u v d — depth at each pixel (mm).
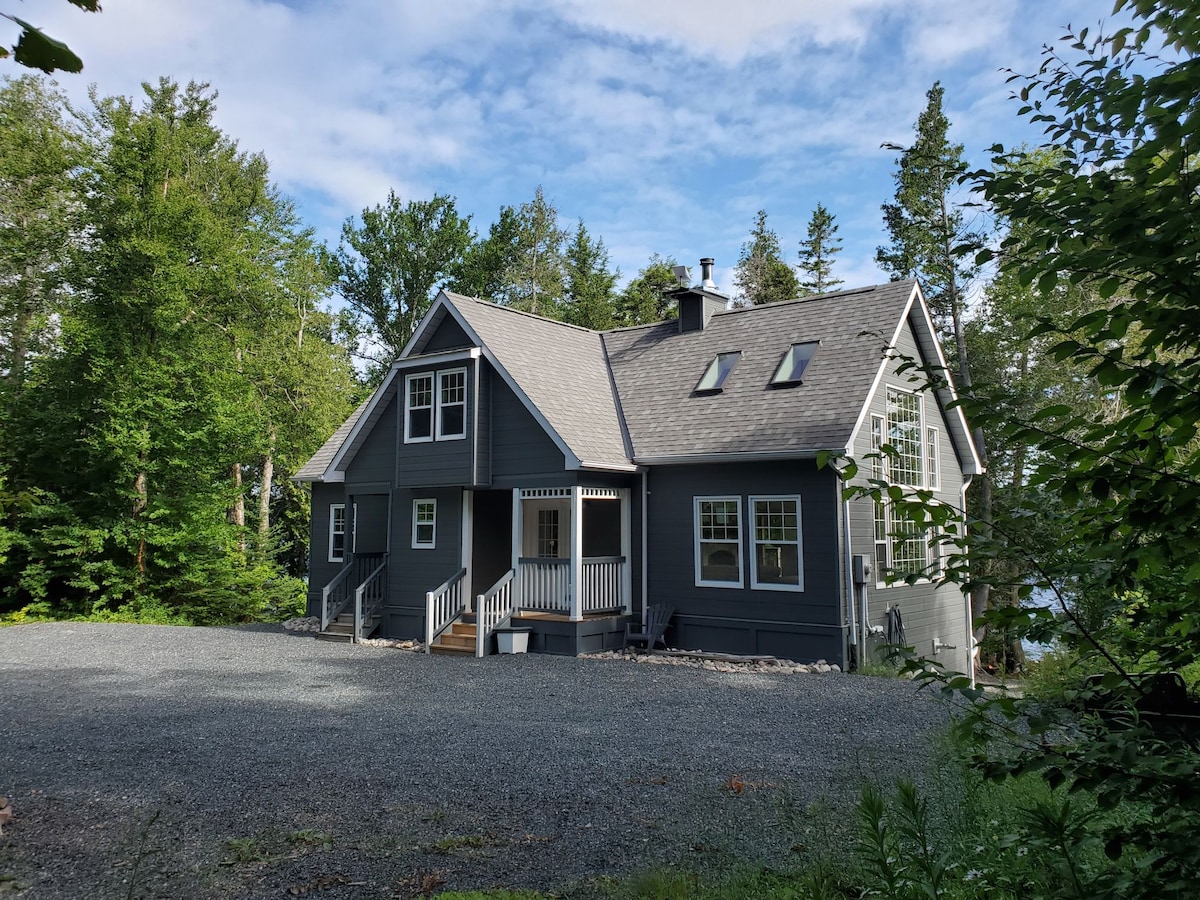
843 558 15109
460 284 40906
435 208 40344
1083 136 2881
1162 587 2836
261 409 33750
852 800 6527
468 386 17922
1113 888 2287
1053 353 2586
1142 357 2486
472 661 15500
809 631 15133
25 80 30047
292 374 35344
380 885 5098
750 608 15891
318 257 40781
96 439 23766
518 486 17375
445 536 18641
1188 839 2189
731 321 20234
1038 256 3021
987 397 2787
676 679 13383
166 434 24266
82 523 24344
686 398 18328
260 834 6047
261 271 29109
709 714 10555
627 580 17328
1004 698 2619
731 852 5484
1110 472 2422
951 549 18438
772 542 15789
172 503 24812
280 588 29125
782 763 7965
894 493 2891
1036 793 5781
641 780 7430
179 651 16766
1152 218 2449
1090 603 2873
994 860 4188
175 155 26172
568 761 8156
